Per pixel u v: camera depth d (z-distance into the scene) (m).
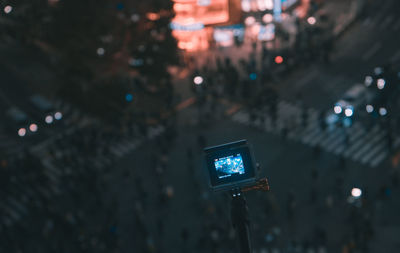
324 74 53.56
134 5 61.41
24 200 42.06
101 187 42.16
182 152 45.19
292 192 38.19
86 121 51.06
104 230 37.62
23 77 57.78
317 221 36.59
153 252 34.84
